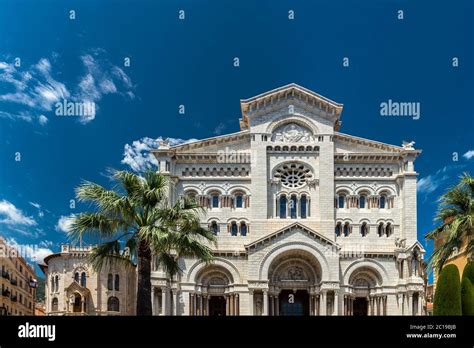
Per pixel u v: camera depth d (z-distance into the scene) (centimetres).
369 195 8869
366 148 9019
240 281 8469
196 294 8450
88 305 9169
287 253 8344
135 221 4241
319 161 8869
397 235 8731
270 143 8925
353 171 8938
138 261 4184
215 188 8856
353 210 8800
